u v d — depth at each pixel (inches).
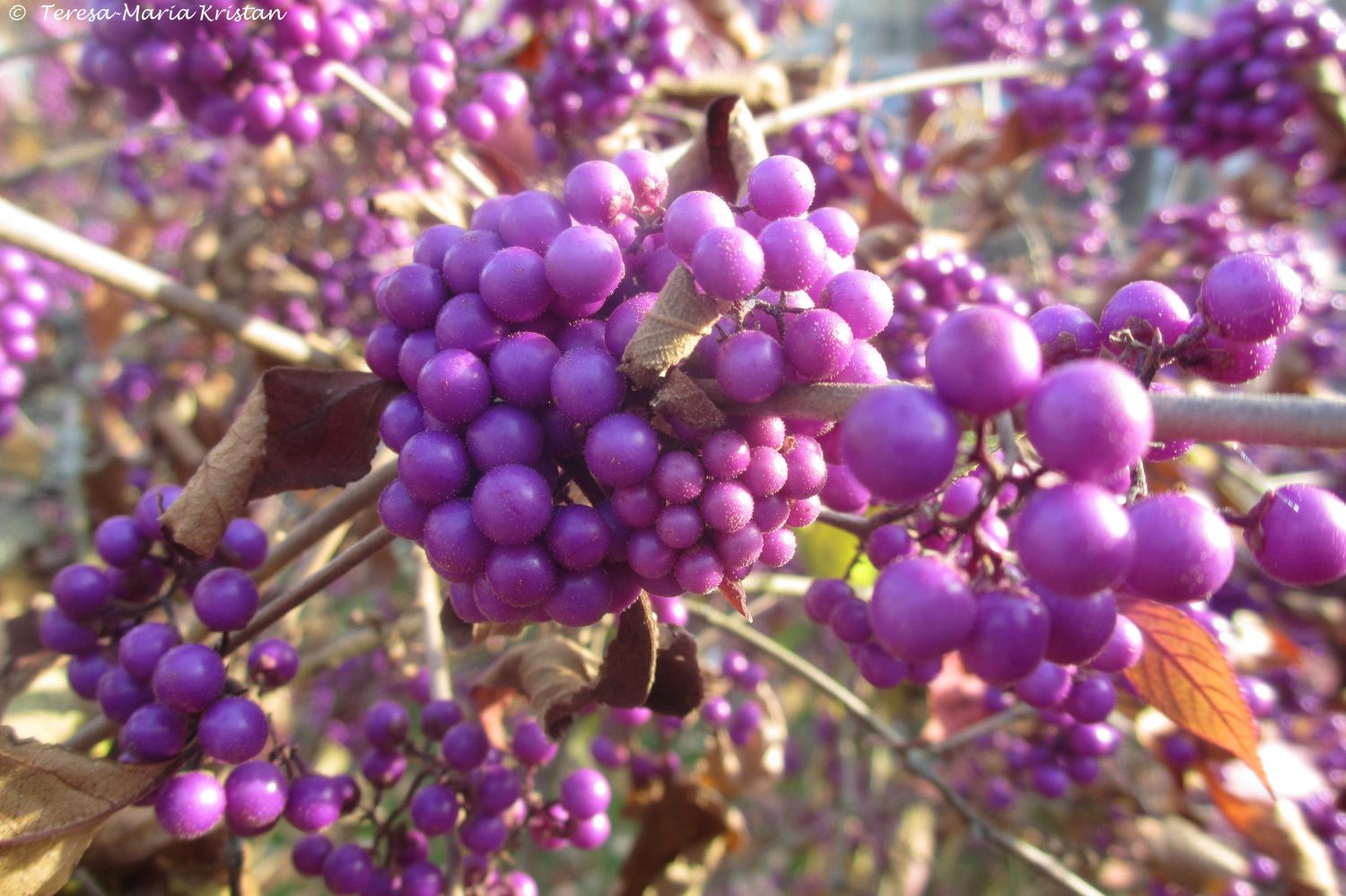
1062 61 5.0
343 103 4.0
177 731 2.2
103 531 2.5
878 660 2.4
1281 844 3.8
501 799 2.8
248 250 5.1
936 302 3.5
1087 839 5.3
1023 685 2.2
